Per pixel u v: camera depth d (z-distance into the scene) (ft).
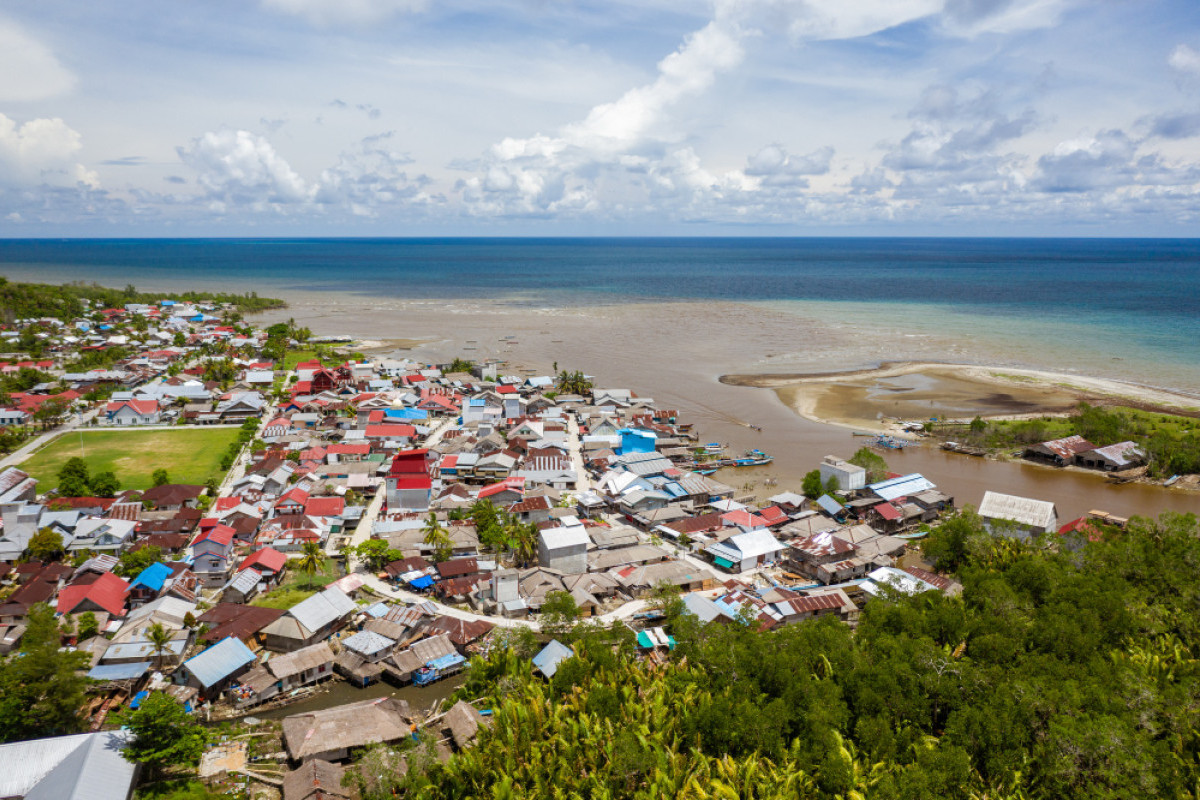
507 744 170.40
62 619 224.94
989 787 159.74
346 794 157.99
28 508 292.20
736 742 168.76
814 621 216.74
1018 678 180.96
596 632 226.58
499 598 247.29
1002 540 278.05
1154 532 277.03
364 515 328.49
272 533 291.58
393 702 192.34
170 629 218.18
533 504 314.14
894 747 165.58
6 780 159.12
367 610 236.84
